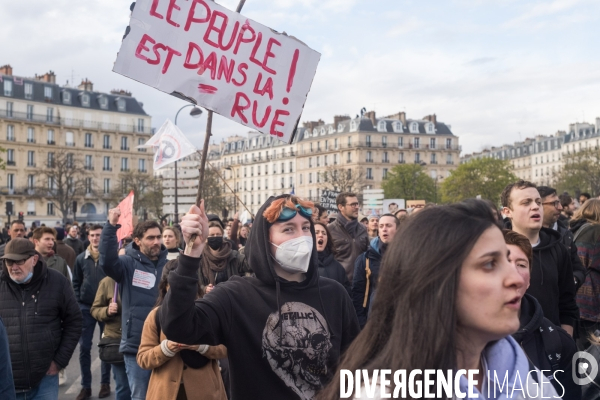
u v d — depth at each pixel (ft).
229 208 257.96
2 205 244.63
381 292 5.83
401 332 5.47
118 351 22.26
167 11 12.64
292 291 11.01
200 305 10.36
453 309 5.36
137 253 21.01
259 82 13.12
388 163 342.23
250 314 10.69
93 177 268.62
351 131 336.70
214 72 12.84
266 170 379.55
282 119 13.23
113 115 276.82
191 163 67.51
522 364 6.14
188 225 9.82
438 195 312.29
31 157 254.27
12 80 252.62
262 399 10.49
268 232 11.00
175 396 14.28
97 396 26.55
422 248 5.52
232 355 10.66
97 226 28.14
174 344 13.97
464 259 5.42
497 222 5.75
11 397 13.50
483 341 5.72
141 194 234.17
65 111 264.52
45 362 17.92
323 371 10.69
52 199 237.25
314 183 352.28
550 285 15.25
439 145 357.20
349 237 27.71
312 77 13.44
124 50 12.43
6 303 17.79
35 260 17.94
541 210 15.40
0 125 245.86
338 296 11.50
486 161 285.64
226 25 12.97
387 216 22.62
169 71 12.62
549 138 465.47
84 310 27.43
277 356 10.53
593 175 222.07
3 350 13.42
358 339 5.99
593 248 20.26
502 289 5.44
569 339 11.51
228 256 18.51
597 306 19.95
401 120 354.54
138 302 20.25
